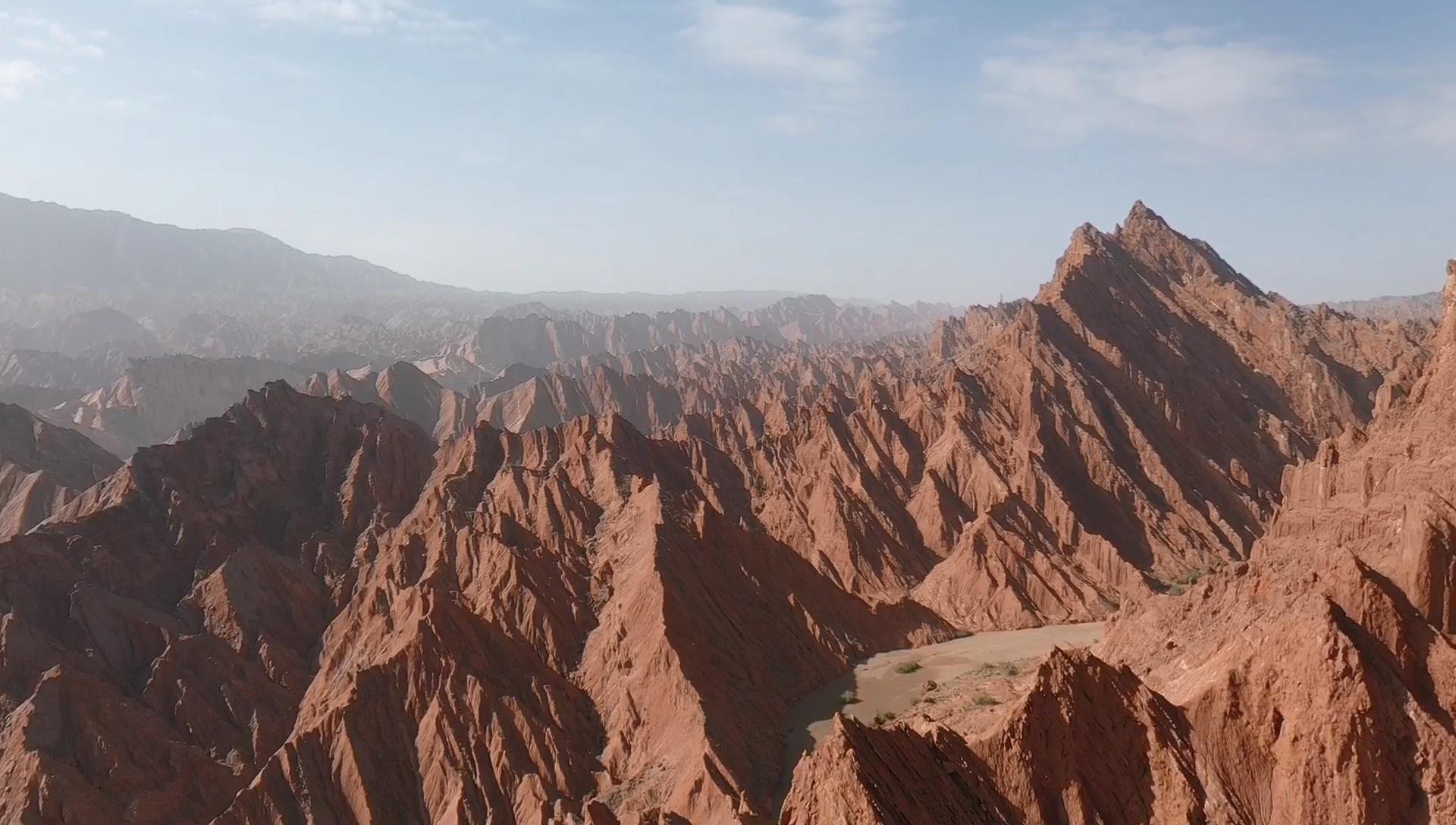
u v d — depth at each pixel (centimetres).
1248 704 5319
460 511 12875
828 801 4475
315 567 13075
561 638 9738
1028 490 14162
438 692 8375
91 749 8269
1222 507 14838
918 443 16350
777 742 8562
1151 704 5359
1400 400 9350
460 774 7862
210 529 13175
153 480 13788
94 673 9744
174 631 10619
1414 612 5531
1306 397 18038
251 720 9525
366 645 10081
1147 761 5162
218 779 8462
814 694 9894
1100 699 5275
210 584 11644
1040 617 11894
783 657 10225
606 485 13075
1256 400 17988
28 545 11206
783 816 4734
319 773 7906
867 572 13262
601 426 15150
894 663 10756
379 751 8075
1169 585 12788
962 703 8544
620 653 9269
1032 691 5200
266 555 12369
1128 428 15600
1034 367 16412
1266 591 6444
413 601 9925
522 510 12531
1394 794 4875
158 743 8556
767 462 16762
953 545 14062
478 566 11131
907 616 11812
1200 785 5109
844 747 4594
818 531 13975
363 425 16412
